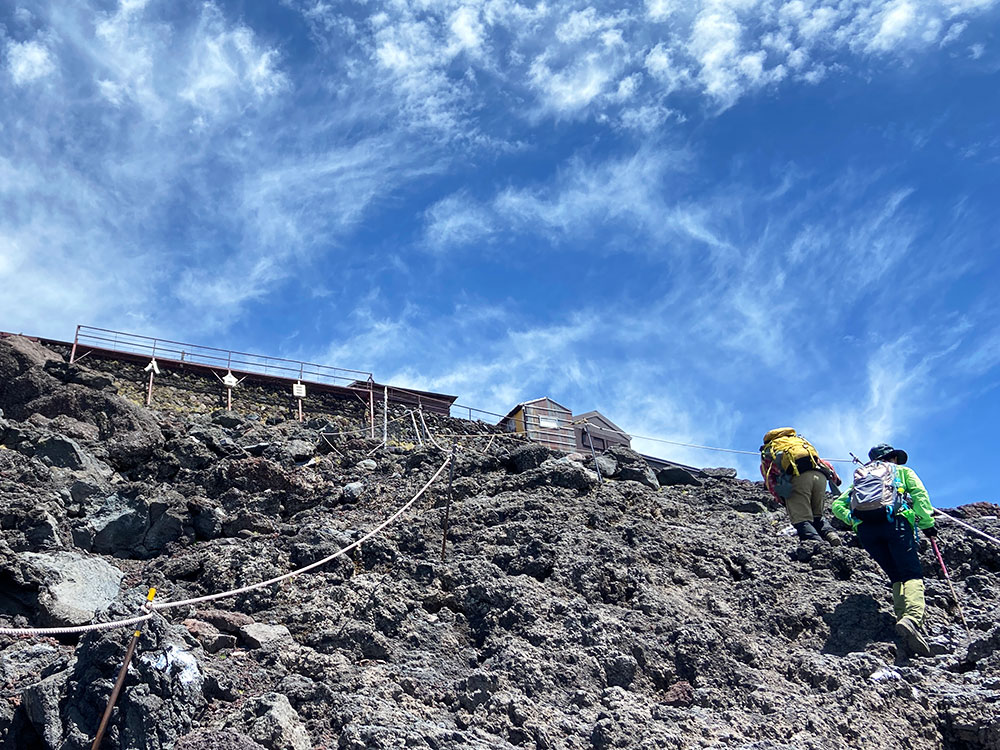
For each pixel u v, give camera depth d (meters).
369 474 14.76
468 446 20.53
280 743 7.41
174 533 11.77
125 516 11.71
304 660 8.69
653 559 11.33
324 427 17.66
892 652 9.68
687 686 8.96
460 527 12.13
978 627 10.17
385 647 9.12
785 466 12.60
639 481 15.59
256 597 9.86
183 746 7.27
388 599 9.88
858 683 8.95
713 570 11.31
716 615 10.27
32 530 10.92
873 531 10.40
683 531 12.38
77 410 15.10
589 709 8.49
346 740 7.45
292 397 21.81
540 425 22.16
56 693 7.52
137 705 7.32
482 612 9.94
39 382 15.48
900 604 9.97
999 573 11.52
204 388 20.91
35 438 13.41
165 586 10.33
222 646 8.82
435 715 8.13
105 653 7.62
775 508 14.43
